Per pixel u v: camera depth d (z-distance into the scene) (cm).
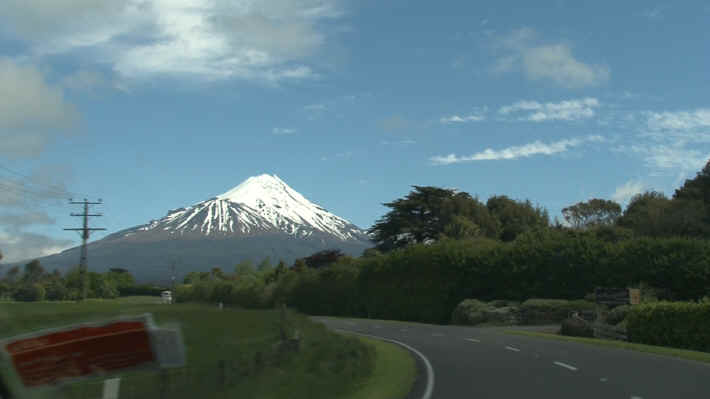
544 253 5019
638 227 7388
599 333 3359
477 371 1817
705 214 7119
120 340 952
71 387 874
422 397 1383
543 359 2106
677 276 4388
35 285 6581
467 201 9494
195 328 1228
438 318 5319
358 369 1769
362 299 6259
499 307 4822
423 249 5653
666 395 1357
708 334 2628
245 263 13025
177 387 1030
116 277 14575
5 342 834
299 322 1877
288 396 1297
